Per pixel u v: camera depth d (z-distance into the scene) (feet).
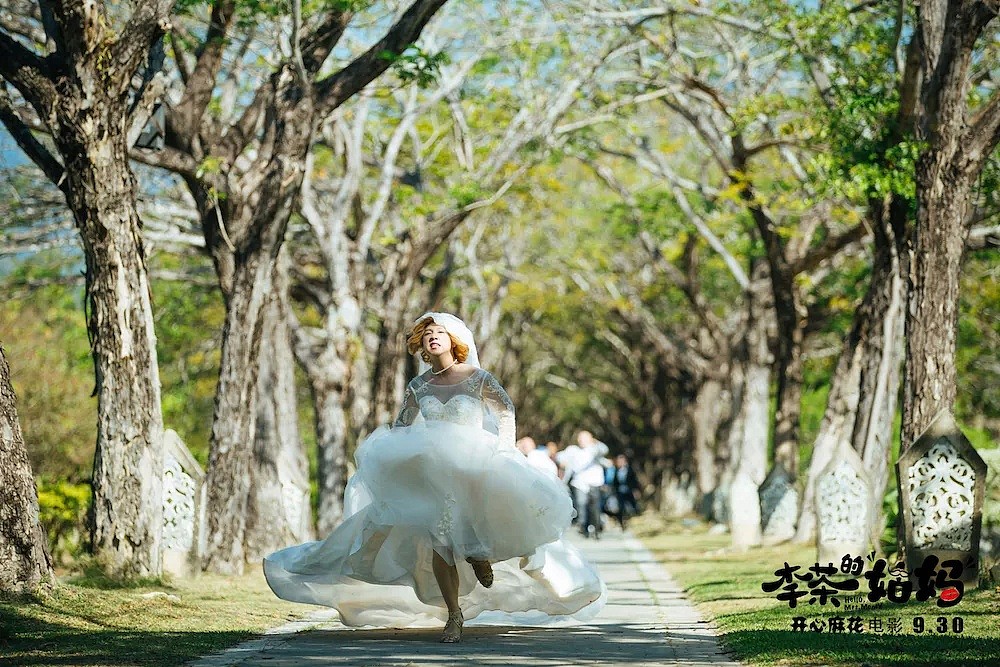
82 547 69.97
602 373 264.72
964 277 123.95
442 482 41.57
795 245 115.44
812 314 130.00
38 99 55.93
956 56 59.47
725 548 98.12
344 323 101.96
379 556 42.91
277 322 96.32
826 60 91.45
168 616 48.75
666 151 144.56
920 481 58.08
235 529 70.74
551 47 116.47
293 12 66.28
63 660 36.06
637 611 54.80
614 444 324.39
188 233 107.24
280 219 68.95
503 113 121.39
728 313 188.55
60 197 99.30
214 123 76.69
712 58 117.08
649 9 100.01
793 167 112.68
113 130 56.80
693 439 204.33
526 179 134.62
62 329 124.57
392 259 119.85
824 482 68.18
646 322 188.85
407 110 108.47
